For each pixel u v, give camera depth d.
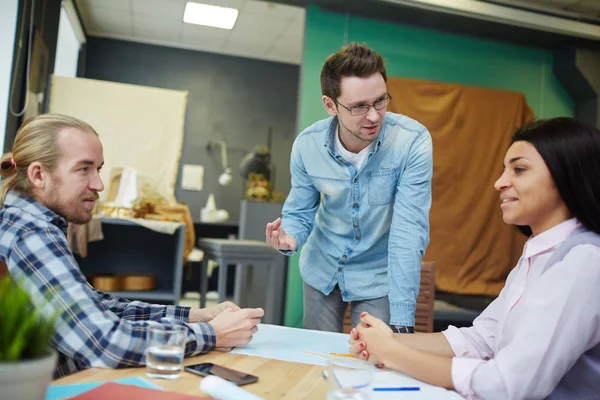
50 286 0.94
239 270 4.54
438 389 0.94
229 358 1.06
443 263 5.02
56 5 5.12
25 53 4.08
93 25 6.93
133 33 7.17
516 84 5.48
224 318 1.12
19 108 4.05
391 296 1.55
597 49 5.38
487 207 5.10
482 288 5.05
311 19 4.90
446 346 1.21
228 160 7.59
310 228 1.88
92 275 3.95
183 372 0.92
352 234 1.78
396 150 1.66
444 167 5.02
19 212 1.01
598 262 0.93
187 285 6.96
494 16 4.70
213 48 7.55
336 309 1.88
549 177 1.00
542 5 5.17
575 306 0.91
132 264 4.24
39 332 0.55
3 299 0.54
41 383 0.54
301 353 1.15
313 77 4.87
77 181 1.06
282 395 0.84
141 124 4.93
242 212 4.57
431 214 5.00
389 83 4.96
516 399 0.90
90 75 7.25
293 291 4.68
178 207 4.13
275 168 7.77
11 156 1.07
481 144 5.13
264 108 7.77
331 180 1.75
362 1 4.75
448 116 5.06
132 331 0.95
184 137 4.98
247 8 6.18
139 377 0.86
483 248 5.10
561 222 1.02
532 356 0.90
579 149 0.98
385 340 1.06
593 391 0.97
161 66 7.47
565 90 5.61
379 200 1.71
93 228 3.67
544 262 1.03
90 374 0.88
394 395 0.89
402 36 5.12
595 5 5.14
